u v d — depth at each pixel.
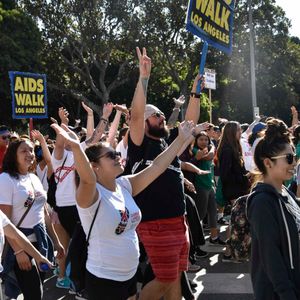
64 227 5.47
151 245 3.93
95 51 33.81
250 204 2.62
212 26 5.38
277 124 2.74
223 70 36.69
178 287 4.26
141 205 3.93
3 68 28.03
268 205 2.52
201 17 5.15
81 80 37.56
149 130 4.05
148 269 4.22
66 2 33.41
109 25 33.97
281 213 2.53
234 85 38.34
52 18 33.47
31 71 29.95
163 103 38.09
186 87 35.31
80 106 37.88
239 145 6.97
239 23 35.06
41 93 8.49
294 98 39.12
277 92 38.47
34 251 3.50
